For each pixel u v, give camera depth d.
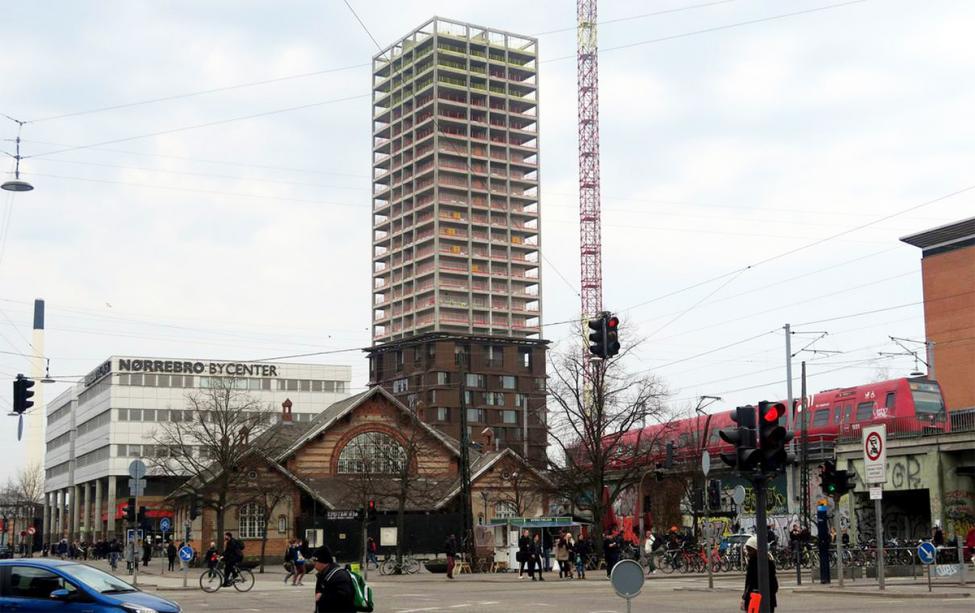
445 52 174.00
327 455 78.75
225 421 77.00
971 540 55.56
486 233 174.12
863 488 64.44
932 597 30.72
